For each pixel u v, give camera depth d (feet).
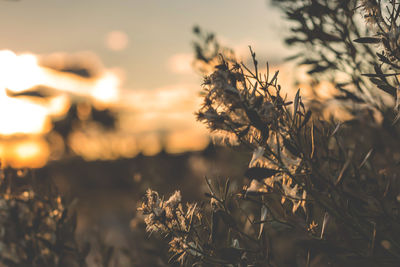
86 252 6.51
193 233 4.21
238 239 4.52
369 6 3.59
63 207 6.45
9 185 6.51
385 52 3.52
